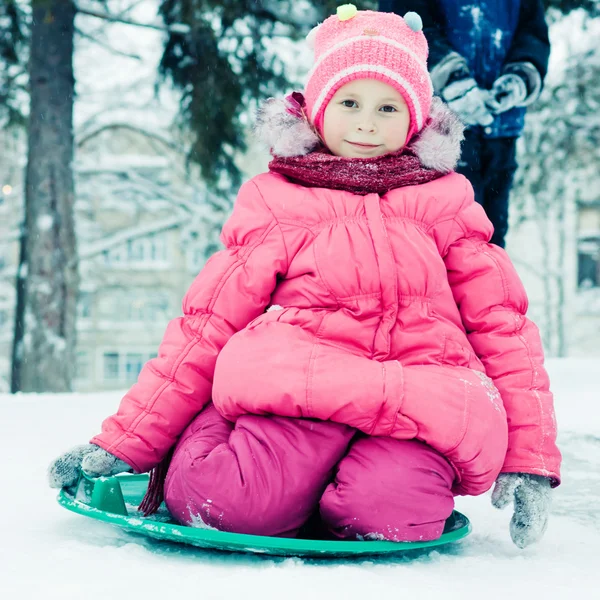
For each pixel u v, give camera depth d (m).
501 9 3.04
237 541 1.43
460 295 1.84
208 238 13.64
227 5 7.54
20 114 9.23
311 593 1.21
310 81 2.00
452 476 1.59
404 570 1.41
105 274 19.77
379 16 2.03
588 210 20.86
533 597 1.26
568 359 5.99
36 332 8.42
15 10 8.20
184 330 1.77
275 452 1.54
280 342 1.63
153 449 1.72
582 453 2.59
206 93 7.73
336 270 1.73
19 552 1.41
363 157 1.91
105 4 8.60
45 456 2.42
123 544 1.53
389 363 1.61
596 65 11.41
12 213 16.94
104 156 17.25
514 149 3.10
